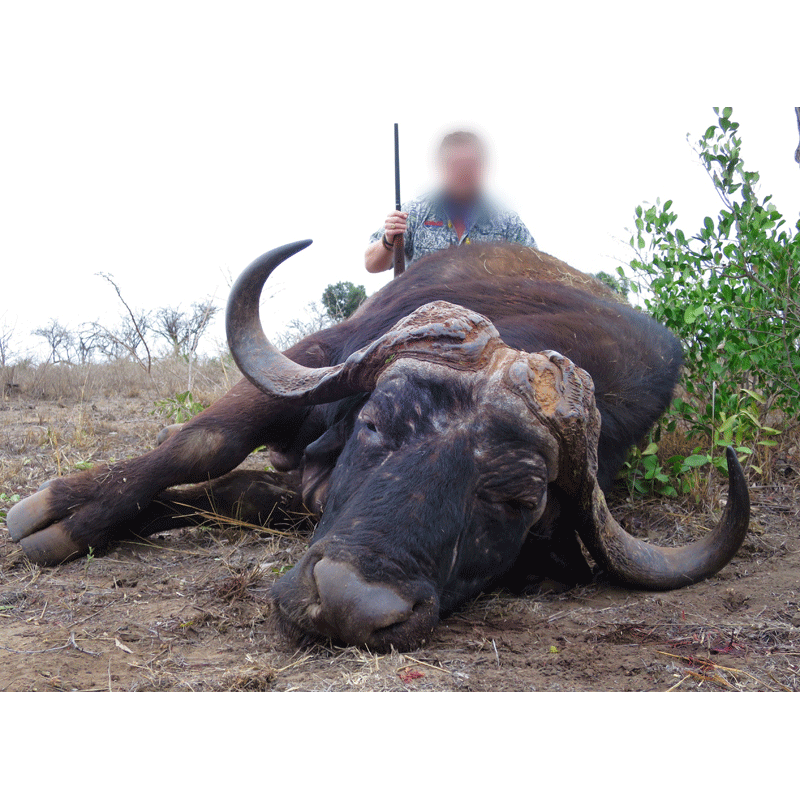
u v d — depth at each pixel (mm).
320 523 1148
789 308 2055
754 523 1646
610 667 999
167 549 1553
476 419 1084
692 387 2035
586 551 1420
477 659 1009
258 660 1025
